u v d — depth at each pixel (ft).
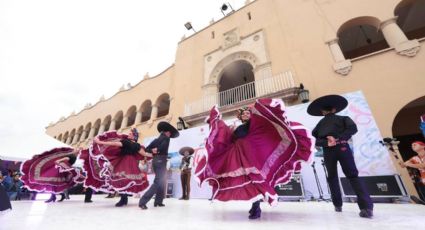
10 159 25.44
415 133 27.27
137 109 46.47
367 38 35.45
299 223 6.21
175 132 12.46
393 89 19.01
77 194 29.81
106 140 11.69
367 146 16.78
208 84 33.47
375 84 20.01
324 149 8.79
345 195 13.89
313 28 26.81
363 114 17.97
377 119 18.66
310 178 17.03
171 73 43.39
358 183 7.51
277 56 28.30
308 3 28.84
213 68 34.71
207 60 36.55
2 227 5.56
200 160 7.73
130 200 17.16
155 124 38.93
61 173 15.87
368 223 6.10
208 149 7.69
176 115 35.58
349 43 36.83
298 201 15.29
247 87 30.73
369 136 16.99
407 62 19.33
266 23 32.07
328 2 27.27
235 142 8.14
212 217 7.59
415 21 31.94
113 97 55.42
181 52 42.24
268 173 7.64
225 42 35.47
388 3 23.21
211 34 38.93
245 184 7.04
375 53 21.16
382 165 15.76
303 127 8.04
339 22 25.34
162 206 11.94
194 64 38.19
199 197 21.93
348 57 37.93
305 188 16.89
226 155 8.00
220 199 7.31
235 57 33.27
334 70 22.80
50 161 15.69
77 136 61.87
